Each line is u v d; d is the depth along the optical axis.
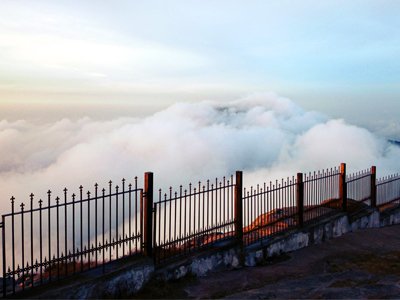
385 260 10.59
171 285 8.27
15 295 6.10
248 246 10.78
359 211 15.70
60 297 6.29
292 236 11.74
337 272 9.49
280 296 7.77
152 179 8.27
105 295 7.04
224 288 8.41
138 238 8.19
